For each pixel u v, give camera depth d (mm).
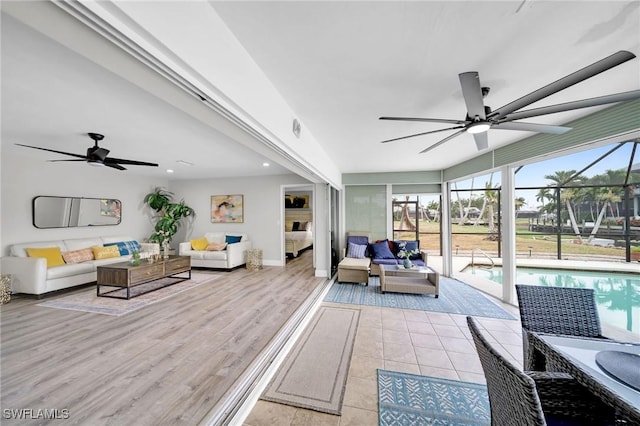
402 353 2375
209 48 1150
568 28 1349
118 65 947
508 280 3709
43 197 4484
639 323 2951
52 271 3930
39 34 1342
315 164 3312
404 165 5180
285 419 1626
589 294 1634
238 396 1737
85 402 1698
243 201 6559
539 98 1488
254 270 5801
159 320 3031
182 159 4504
